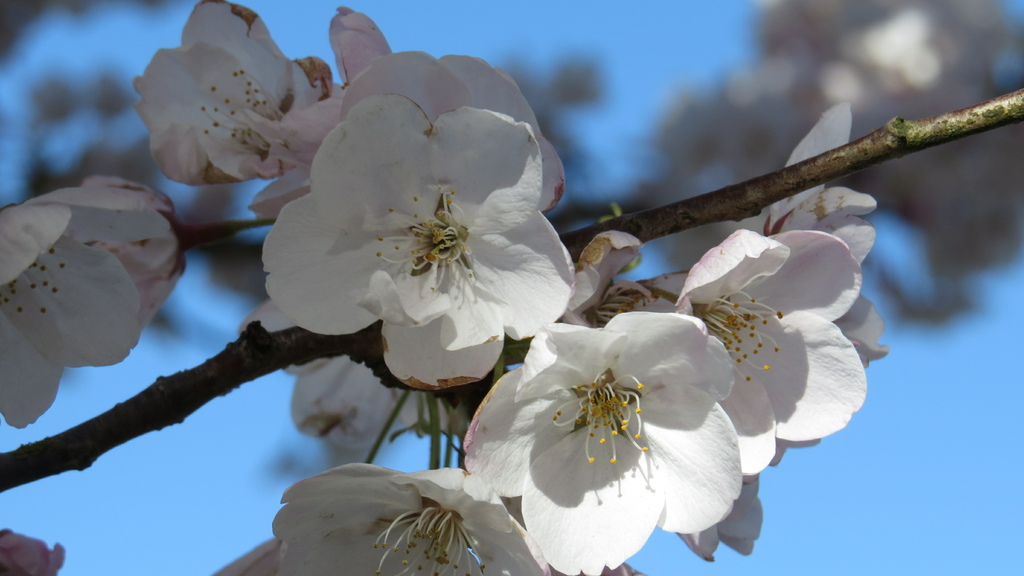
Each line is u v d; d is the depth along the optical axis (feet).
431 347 1.14
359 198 1.13
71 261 1.19
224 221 1.30
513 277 1.13
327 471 1.10
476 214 1.14
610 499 1.12
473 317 1.13
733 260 1.12
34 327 1.19
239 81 1.26
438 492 1.12
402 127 1.12
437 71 1.14
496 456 1.11
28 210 1.17
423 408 1.24
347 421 1.40
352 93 1.14
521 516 1.14
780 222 1.20
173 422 1.16
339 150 1.12
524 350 1.17
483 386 1.18
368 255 1.14
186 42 1.26
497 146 1.12
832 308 1.16
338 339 1.17
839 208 1.19
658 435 1.12
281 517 1.13
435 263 1.14
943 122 1.10
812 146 1.21
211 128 1.26
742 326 1.16
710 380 1.11
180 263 1.29
